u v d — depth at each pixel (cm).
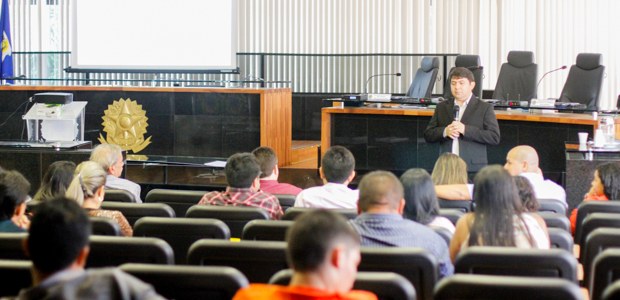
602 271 314
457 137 738
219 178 1057
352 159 521
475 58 1111
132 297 206
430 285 324
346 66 1439
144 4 1280
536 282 263
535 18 1341
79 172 484
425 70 1145
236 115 1129
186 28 1277
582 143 764
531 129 952
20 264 310
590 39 1309
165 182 993
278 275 284
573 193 717
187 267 286
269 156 595
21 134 1161
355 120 1041
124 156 832
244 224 452
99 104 1159
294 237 220
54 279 220
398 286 278
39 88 1158
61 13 1533
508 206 378
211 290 286
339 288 221
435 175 541
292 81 1460
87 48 1291
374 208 364
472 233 379
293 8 1468
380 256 323
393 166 1027
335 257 218
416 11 1416
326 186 518
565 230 434
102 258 347
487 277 268
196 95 1138
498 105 985
